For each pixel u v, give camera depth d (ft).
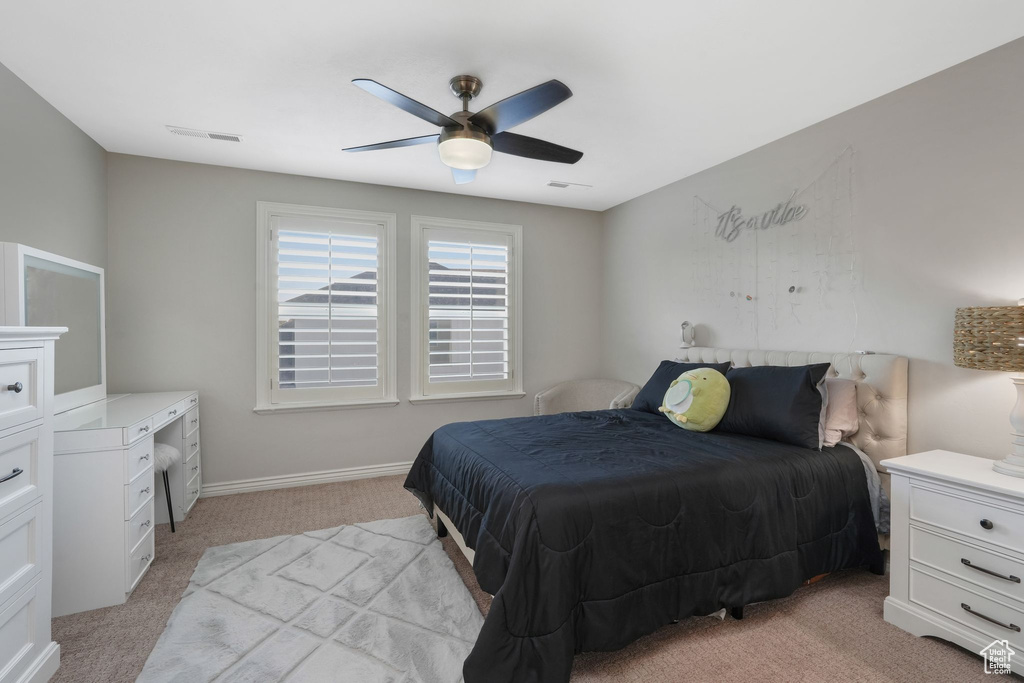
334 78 7.52
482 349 14.16
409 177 12.32
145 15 6.01
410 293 13.29
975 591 5.72
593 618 5.44
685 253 12.37
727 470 6.64
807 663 5.72
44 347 5.40
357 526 9.64
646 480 6.12
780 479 6.84
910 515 6.39
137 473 7.39
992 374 6.93
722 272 11.31
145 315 10.95
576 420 9.95
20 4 5.78
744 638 6.21
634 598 5.71
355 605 6.87
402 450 13.38
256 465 11.95
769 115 8.82
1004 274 6.75
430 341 13.56
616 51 6.75
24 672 5.02
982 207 6.95
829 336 9.02
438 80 7.52
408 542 8.91
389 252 13.03
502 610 5.03
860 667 5.65
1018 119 6.59
